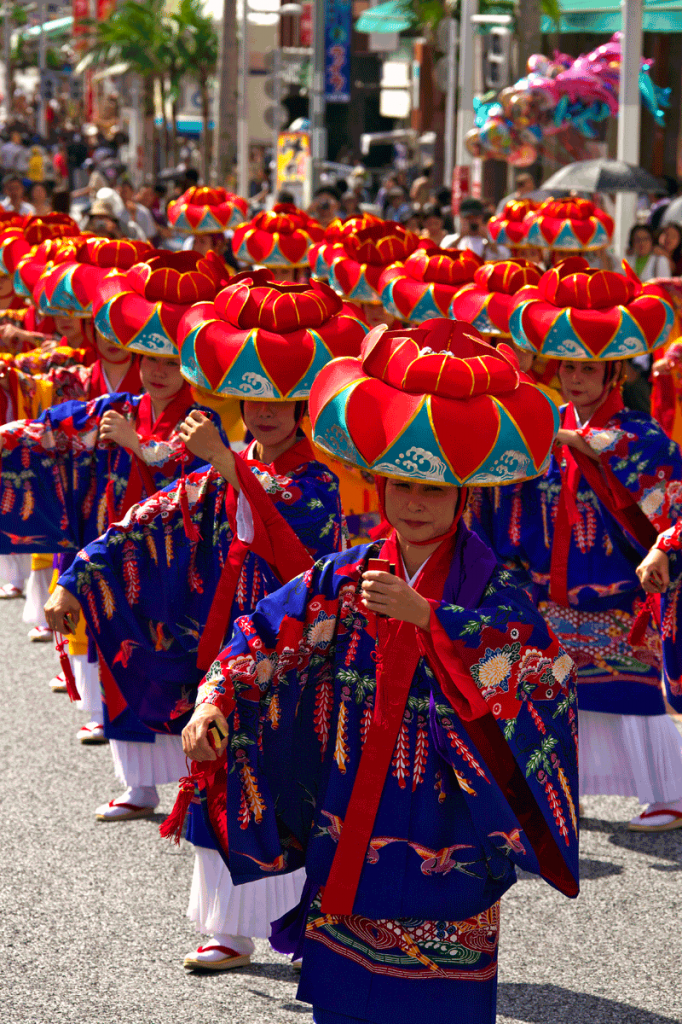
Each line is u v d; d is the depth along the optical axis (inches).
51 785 310.8
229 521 231.6
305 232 549.6
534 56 864.9
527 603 170.7
